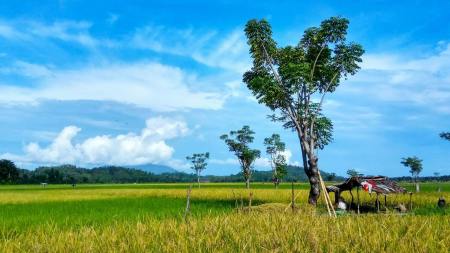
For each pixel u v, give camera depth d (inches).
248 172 3403.1
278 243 379.2
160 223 550.9
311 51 1642.5
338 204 1366.9
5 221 873.5
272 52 1631.4
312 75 1549.0
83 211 1150.3
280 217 550.0
